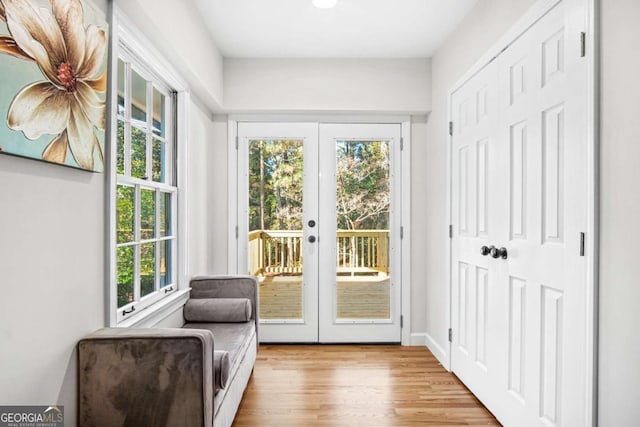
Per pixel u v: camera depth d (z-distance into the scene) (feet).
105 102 4.84
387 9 8.21
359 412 7.16
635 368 4.01
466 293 8.41
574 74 4.94
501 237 6.89
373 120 11.28
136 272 6.59
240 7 8.11
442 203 9.88
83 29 4.33
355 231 11.39
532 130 5.96
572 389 4.99
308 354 10.36
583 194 4.76
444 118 9.76
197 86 8.84
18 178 3.54
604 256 4.46
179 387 4.50
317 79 10.76
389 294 11.40
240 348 6.97
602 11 4.48
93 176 4.79
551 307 5.48
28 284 3.68
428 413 7.17
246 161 11.29
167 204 8.36
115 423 4.47
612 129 4.33
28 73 3.47
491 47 7.23
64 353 4.24
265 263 11.36
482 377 7.55
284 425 6.68
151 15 5.73
